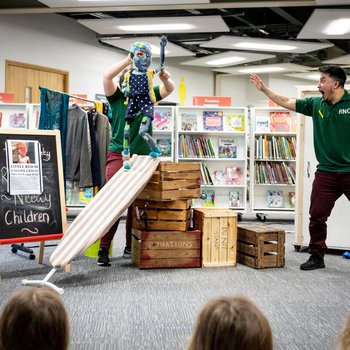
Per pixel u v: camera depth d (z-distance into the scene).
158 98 4.16
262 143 7.35
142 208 4.20
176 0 7.07
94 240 3.59
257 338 0.90
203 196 4.68
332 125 4.05
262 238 4.17
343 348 1.04
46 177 3.99
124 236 5.86
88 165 4.74
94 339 2.50
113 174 4.25
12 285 3.51
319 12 7.51
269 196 7.49
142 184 3.88
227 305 0.94
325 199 4.18
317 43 9.88
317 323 2.82
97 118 4.80
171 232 4.10
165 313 2.94
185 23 8.45
